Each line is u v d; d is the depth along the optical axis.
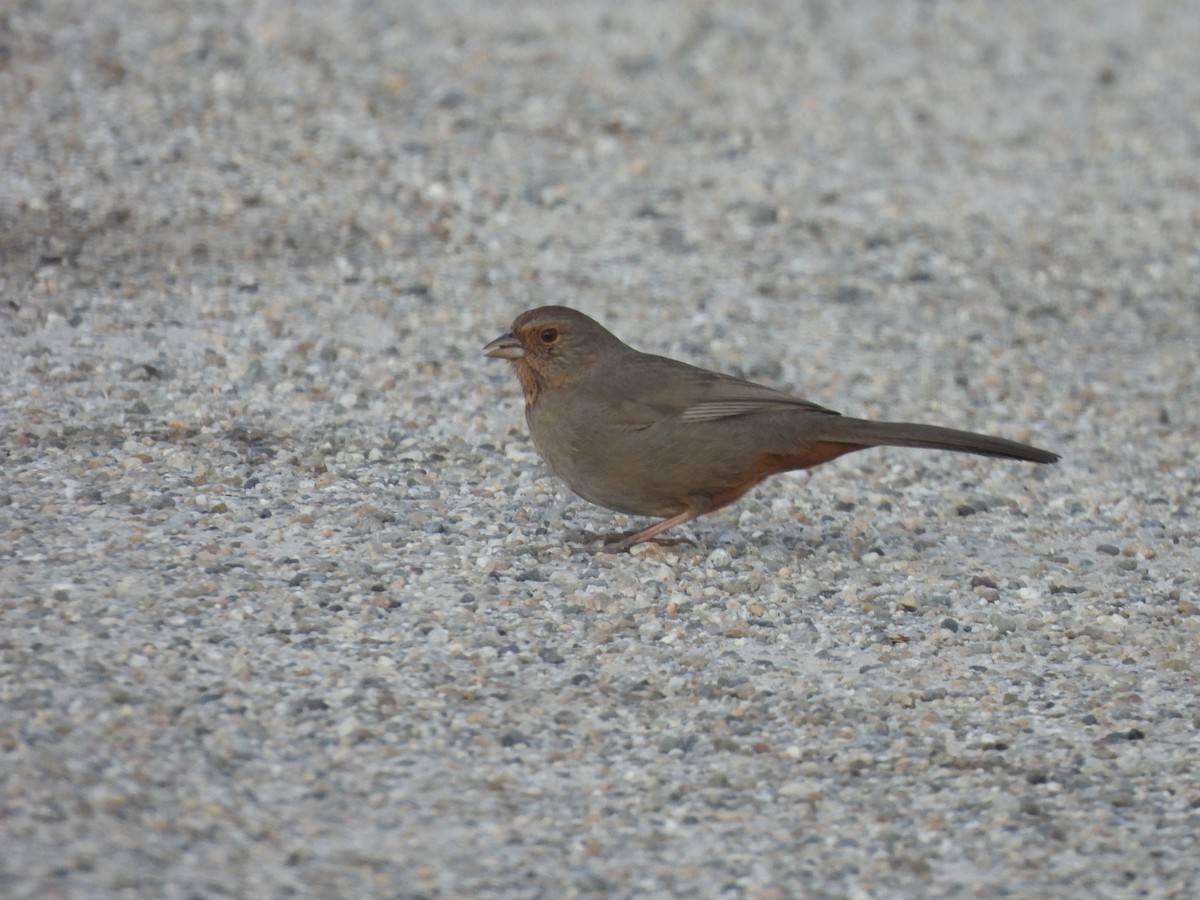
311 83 21.94
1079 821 8.93
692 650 10.68
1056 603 11.89
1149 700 10.41
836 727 9.84
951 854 8.55
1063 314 18.56
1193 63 27.77
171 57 21.98
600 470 11.70
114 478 12.28
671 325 17.20
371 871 7.91
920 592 11.90
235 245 17.50
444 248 18.25
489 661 10.21
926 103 24.83
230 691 9.44
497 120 21.92
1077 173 22.83
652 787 9.01
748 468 11.63
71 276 16.23
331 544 11.59
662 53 25.39
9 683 9.14
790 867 8.34
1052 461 11.52
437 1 26.09
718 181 21.11
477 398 14.98
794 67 25.58
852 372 16.64
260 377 14.77
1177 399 16.69
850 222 20.36
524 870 8.11
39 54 21.41
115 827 7.94
